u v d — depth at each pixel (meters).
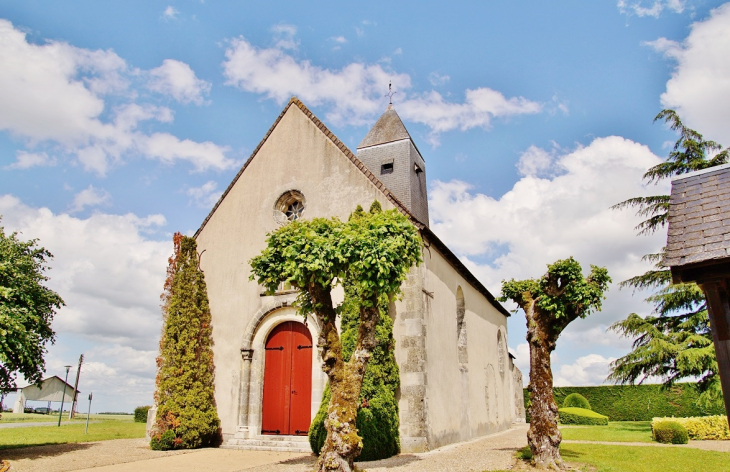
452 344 16.23
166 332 14.55
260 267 10.23
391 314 13.08
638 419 28.62
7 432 18.56
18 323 11.37
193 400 13.91
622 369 20.56
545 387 10.11
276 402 14.06
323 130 15.73
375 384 11.82
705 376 19.14
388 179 19.44
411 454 11.72
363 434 11.03
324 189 15.08
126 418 39.16
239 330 14.90
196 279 15.34
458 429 15.53
